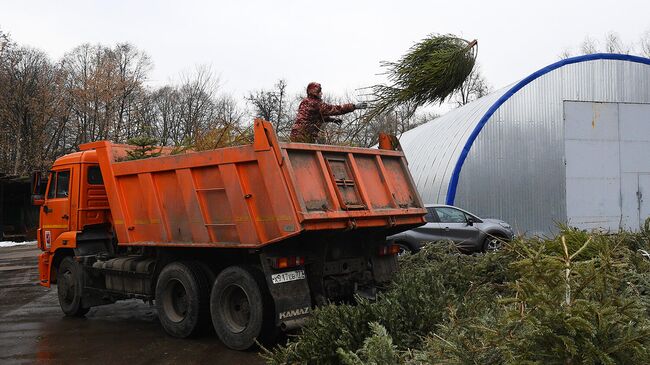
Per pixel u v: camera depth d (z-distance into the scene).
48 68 44.78
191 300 7.07
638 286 4.54
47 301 10.74
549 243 5.73
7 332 7.87
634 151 17.67
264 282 6.39
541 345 2.82
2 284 13.31
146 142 8.16
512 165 16.94
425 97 6.95
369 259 7.32
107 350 6.77
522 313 2.94
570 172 17.23
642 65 17.97
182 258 7.46
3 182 28.81
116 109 42.06
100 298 8.83
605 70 17.75
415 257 8.28
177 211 7.11
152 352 6.63
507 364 2.90
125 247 8.69
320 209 6.21
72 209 9.05
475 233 14.11
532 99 17.20
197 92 37.03
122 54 43.91
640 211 17.52
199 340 7.20
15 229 32.12
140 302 10.53
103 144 8.09
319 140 7.36
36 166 40.34
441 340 3.61
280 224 6.05
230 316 6.73
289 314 6.23
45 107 41.66
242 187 6.37
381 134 7.72
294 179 6.01
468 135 16.92
